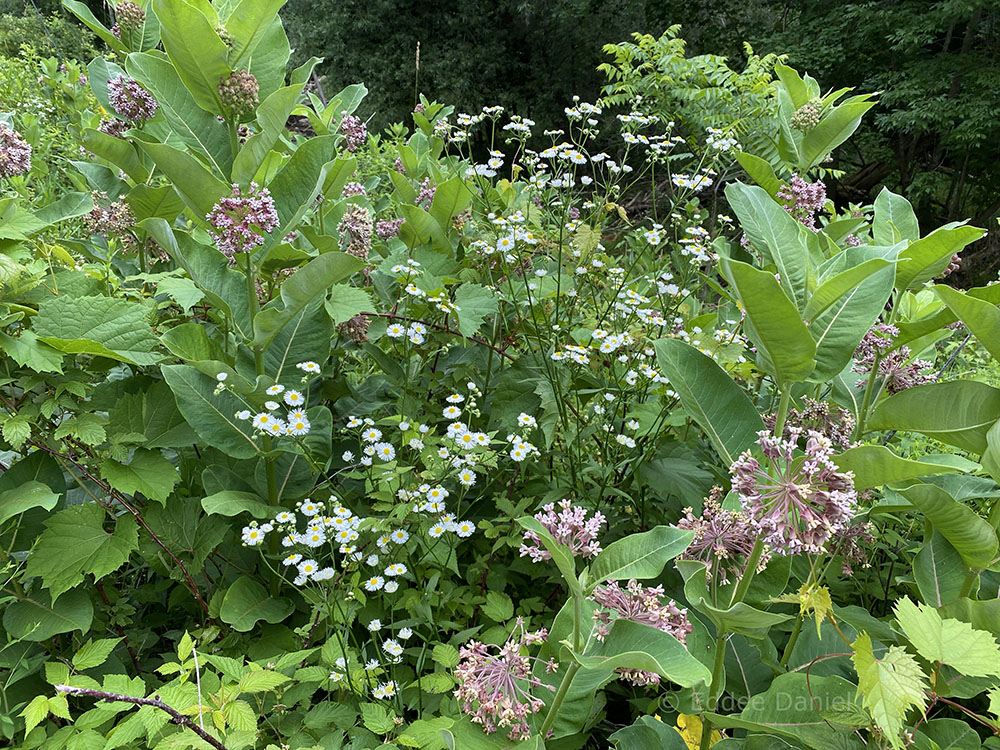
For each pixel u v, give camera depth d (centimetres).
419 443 241
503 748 153
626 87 933
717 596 183
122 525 211
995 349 161
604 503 260
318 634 230
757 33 1833
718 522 169
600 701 202
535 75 2191
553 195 380
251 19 220
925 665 177
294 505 250
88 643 177
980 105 1362
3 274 205
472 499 274
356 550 233
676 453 259
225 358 245
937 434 175
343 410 287
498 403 285
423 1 2106
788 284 162
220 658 169
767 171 315
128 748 172
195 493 262
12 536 210
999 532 181
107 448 221
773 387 274
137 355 220
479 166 363
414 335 284
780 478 144
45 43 1233
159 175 297
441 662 195
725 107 827
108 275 259
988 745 165
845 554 205
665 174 747
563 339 313
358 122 348
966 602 172
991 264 1305
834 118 319
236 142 236
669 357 178
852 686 160
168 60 248
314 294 222
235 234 217
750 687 197
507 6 2117
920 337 212
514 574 263
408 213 335
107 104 292
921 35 1434
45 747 165
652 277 344
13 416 197
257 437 236
